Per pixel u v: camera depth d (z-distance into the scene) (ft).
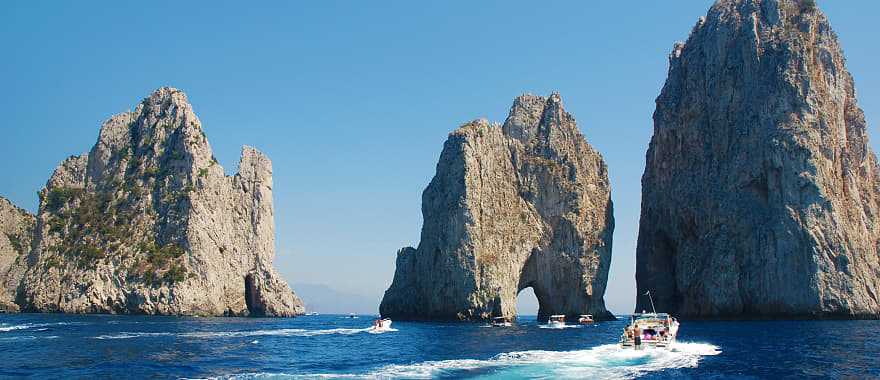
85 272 467.93
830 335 268.41
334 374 155.43
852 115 465.88
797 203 414.00
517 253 461.37
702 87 504.43
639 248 540.11
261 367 172.04
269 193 575.79
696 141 499.10
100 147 554.87
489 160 469.98
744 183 447.01
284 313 543.80
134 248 479.82
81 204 523.29
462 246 431.02
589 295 465.47
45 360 182.39
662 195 519.19
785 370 162.20
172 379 148.87
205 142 532.32
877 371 161.48
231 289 505.66
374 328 337.11
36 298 467.93
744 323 376.48
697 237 481.05
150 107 562.25
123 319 389.80
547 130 507.71
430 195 468.75
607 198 503.20
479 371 158.81
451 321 428.15
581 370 159.74
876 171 466.70
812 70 447.42
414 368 164.96
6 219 579.48
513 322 437.17
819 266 396.57
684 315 472.85
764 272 416.46
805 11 467.93
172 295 457.27
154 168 522.88
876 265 415.64
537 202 487.61
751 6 487.61
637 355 188.96
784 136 427.74
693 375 153.07
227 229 520.83
